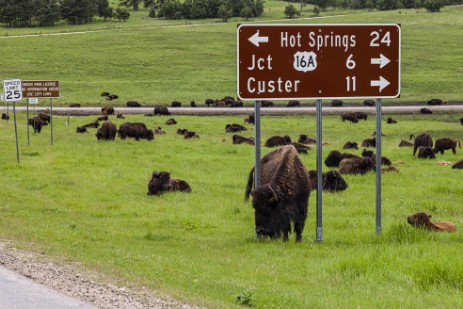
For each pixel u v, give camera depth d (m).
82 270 27.42
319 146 41.34
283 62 40.84
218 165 79.31
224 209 53.28
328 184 62.44
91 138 116.88
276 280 29.11
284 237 39.62
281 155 40.22
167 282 25.97
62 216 48.31
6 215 45.75
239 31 40.38
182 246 39.62
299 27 40.91
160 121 164.75
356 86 41.62
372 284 28.39
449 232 42.47
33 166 73.00
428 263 29.88
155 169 73.62
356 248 37.53
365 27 41.50
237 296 23.50
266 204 37.34
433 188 63.91
